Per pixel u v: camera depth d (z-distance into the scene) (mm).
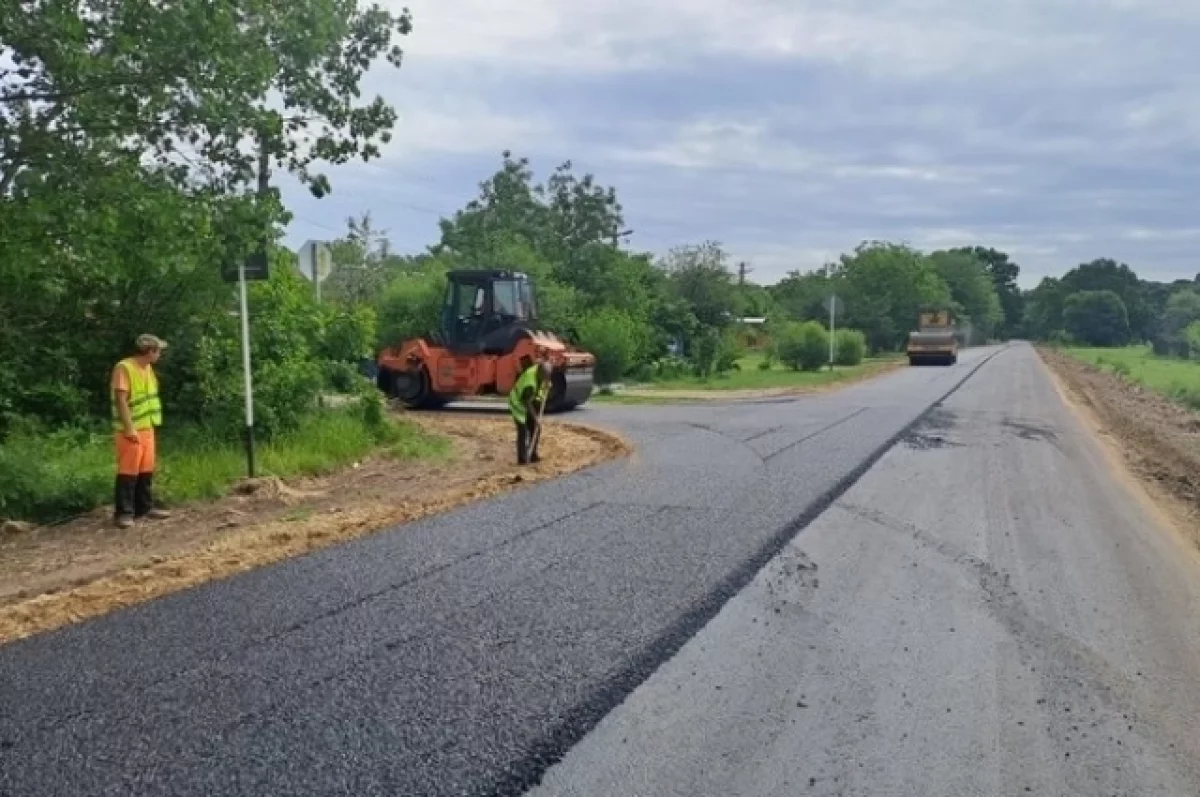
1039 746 4414
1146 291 149125
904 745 4395
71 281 12352
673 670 5242
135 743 4285
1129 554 8109
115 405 9336
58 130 10531
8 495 9578
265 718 4535
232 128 11297
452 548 7805
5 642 5691
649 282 39125
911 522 9039
